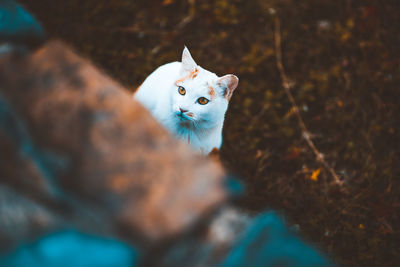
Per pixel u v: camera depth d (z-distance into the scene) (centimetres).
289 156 145
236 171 141
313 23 169
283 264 49
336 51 164
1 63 53
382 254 133
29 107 51
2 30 56
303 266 49
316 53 163
